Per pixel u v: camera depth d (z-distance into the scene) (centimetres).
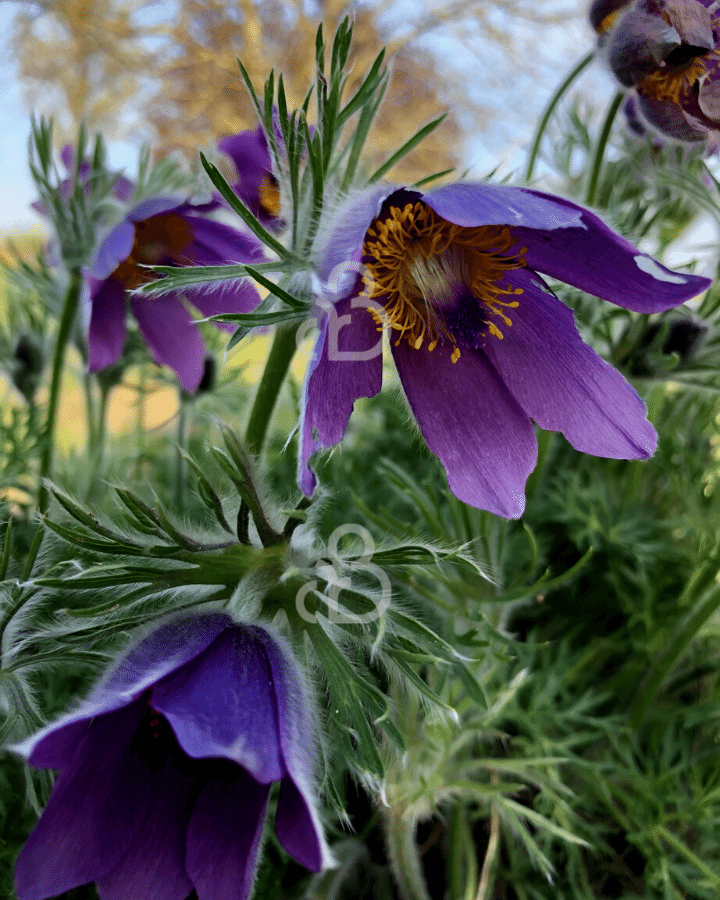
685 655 26
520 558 26
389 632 18
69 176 26
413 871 22
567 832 22
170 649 17
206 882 16
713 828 23
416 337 19
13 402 29
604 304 23
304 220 18
